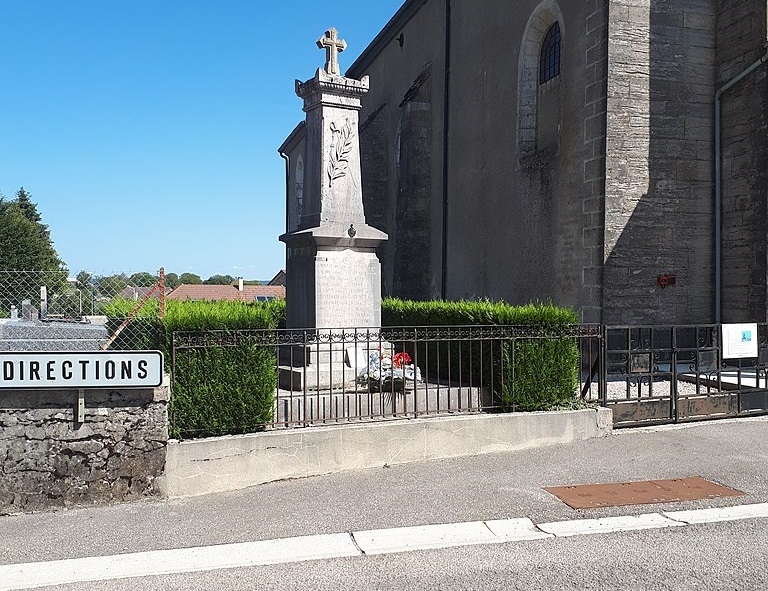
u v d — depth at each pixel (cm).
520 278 1497
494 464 691
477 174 1712
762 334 938
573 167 1304
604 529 516
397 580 431
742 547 475
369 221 2439
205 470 620
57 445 579
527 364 779
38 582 437
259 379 671
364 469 680
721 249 1259
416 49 2181
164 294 742
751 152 1208
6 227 2386
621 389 1010
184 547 492
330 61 965
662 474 652
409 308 1117
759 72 1196
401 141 2095
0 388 562
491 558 464
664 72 1242
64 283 722
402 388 789
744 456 705
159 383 592
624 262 1221
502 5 1600
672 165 1247
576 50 1300
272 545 493
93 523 545
